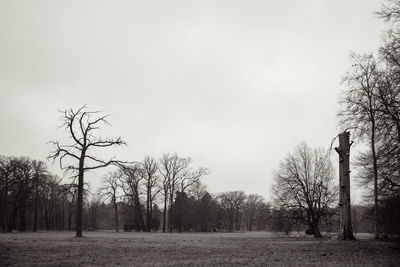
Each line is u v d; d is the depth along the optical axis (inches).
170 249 1112.2
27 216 4200.3
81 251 1014.4
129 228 3932.1
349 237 1343.5
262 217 3068.4
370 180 1573.6
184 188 3563.0
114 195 3280.0
